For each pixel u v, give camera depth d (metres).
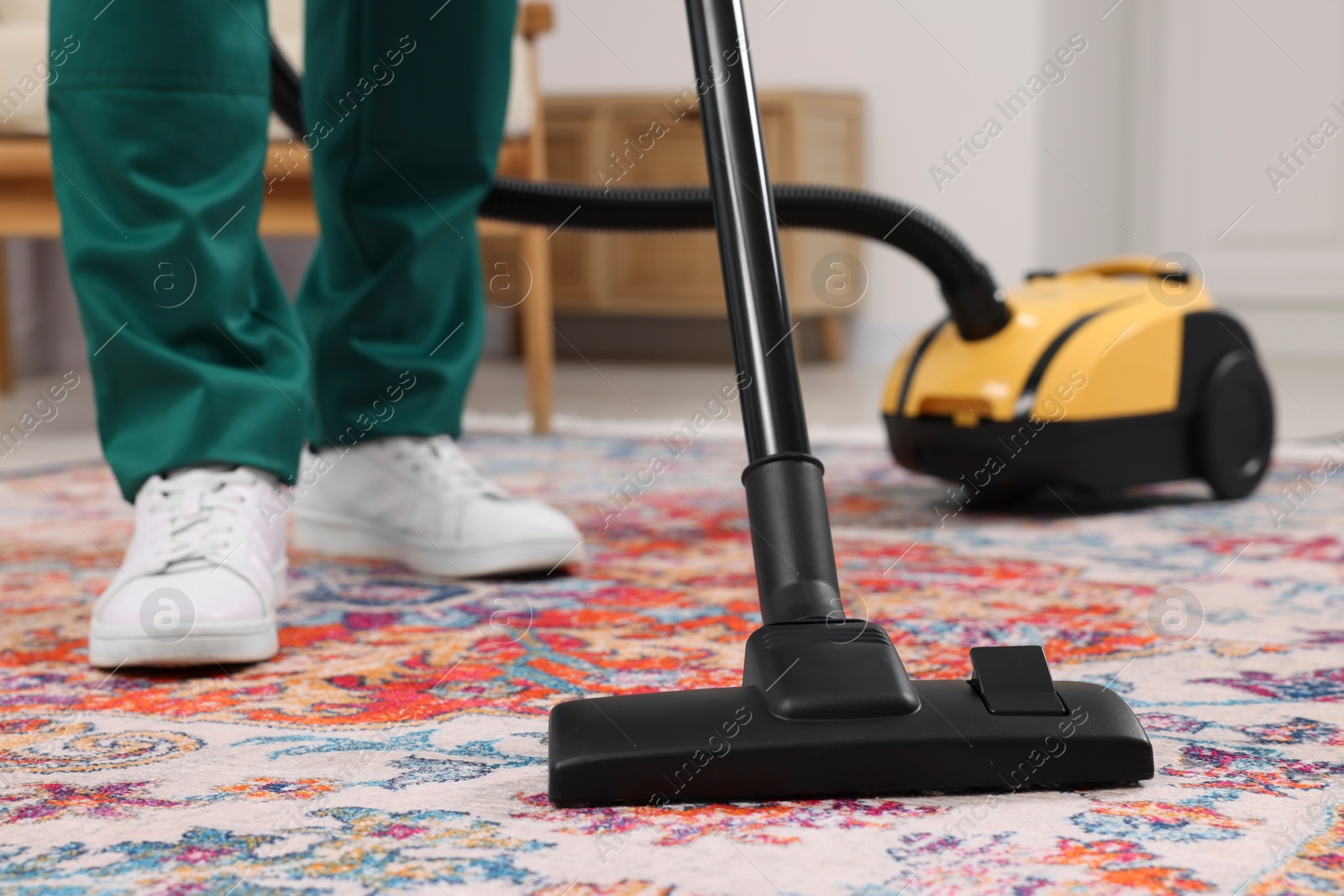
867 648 0.59
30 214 1.99
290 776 0.61
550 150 3.70
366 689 0.78
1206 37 3.90
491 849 0.52
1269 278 3.89
